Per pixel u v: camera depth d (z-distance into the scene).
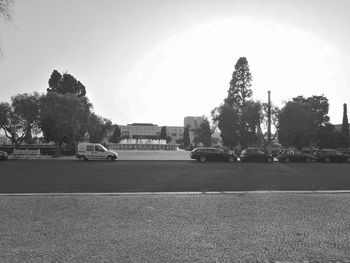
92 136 77.50
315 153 48.19
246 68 76.44
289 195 15.22
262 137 67.25
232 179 22.69
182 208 12.04
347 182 21.23
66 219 10.24
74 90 75.25
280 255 7.07
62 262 6.60
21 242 7.86
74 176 24.14
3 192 16.42
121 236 8.43
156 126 182.25
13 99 56.78
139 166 34.25
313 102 74.62
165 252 7.23
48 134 57.56
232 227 9.37
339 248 7.54
